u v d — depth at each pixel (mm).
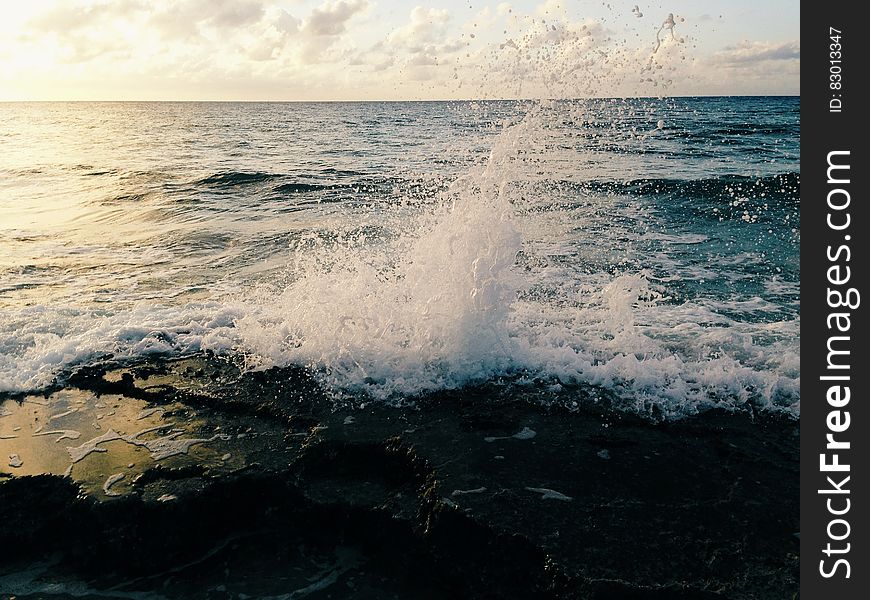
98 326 4445
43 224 8812
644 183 10164
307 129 32000
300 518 2744
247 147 21875
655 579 2221
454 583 2430
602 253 6379
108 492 2695
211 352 4043
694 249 6566
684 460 2883
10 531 2646
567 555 2328
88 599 2426
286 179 12461
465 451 2945
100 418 3307
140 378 3709
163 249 7051
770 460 2871
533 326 4328
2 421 3293
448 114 44719
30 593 2455
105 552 2576
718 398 3393
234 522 2744
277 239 7352
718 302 4965
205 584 2496
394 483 2875
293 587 2471
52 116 60625
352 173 13375
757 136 20391
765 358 3814
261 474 2809
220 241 7383
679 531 2441
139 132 32719
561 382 3592
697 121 27922
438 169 13250
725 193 9586
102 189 12047
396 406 3373
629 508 2564
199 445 3041
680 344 4066
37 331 4398
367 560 2613
